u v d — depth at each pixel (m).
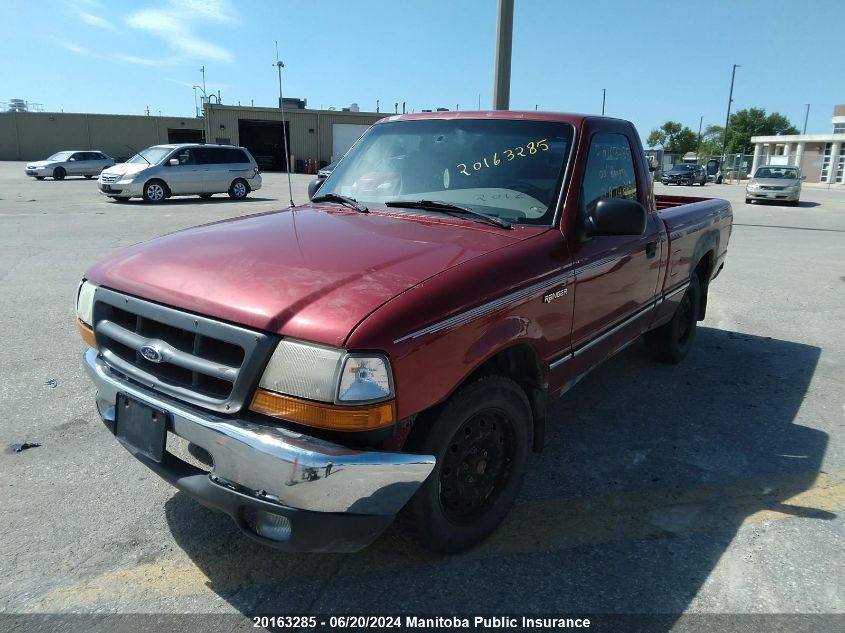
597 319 3.58
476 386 2.67
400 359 2.26
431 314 2.38
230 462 2.29
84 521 3.09
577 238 3.30
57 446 3.78
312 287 2.39
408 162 3.82
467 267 2.66
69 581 2.70
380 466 2.25
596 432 4.26
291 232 3.08
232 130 43.72
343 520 2.26
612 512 3.32
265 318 2.25
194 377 2.42
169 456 2.58
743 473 3.76
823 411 4.66
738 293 8.54
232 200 20.62
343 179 4.03
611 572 2.84
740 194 32.97
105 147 51.28
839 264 10.91
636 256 3.93
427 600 2.64
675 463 3.86
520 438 3.02
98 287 2.85
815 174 48.53
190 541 2.97
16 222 13.68
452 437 2.61
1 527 3.02
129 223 13.88
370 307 2.28
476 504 2.93
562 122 3.66
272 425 2.27
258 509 2.28
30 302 6.84
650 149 47.31
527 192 3.41
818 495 3.52
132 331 2.66
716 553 2.99
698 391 5.00
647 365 5.57
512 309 2.78
